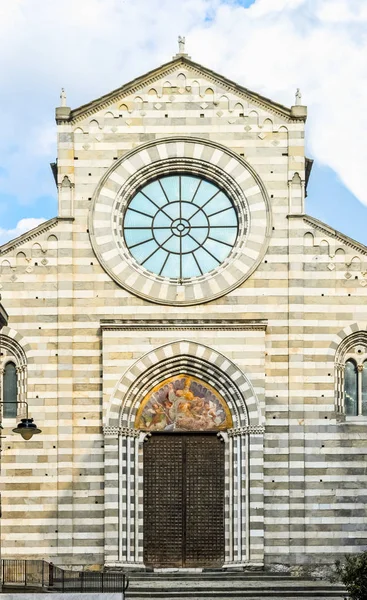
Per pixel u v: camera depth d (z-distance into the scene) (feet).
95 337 248.93
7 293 249.96
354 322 249.14
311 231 251.39
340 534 243.81
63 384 247.50
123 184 253.44
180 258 252.83
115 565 240.94
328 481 245.24
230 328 247.09
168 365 247.29
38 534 244.01
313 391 247.50
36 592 211.41
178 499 247.29
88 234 252.01
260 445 244.42
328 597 226.17
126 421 246.06
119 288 250.16
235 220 254.06
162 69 255.50
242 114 254.88
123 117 254.88
